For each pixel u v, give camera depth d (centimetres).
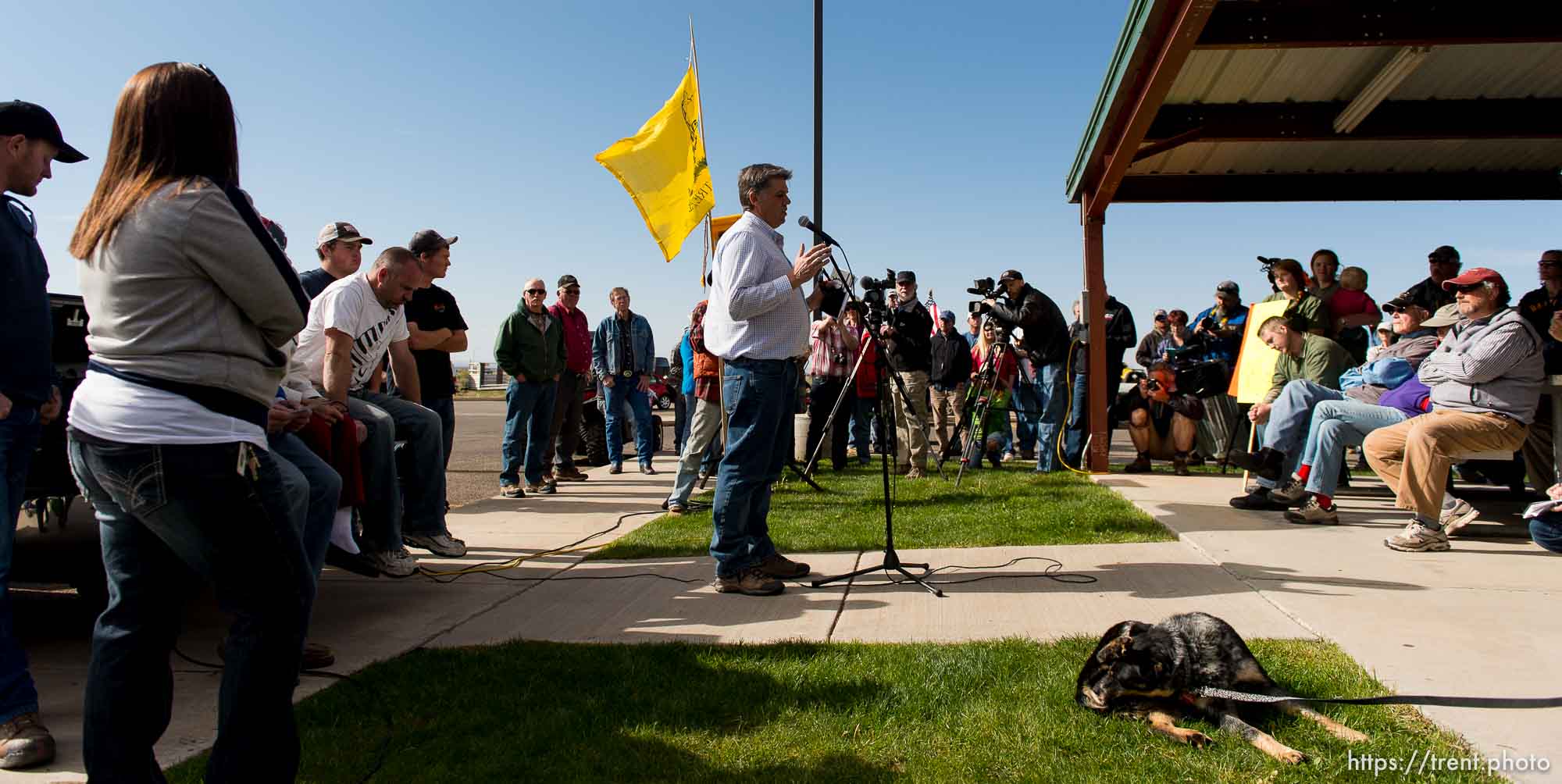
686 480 725
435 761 264
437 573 527
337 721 296
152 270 198
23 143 297
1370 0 623
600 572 520
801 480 902
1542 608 382
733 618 410
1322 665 313
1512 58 693
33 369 301
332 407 405
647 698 307
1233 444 931
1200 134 779
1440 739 253
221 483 201
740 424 450
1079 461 990
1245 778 238
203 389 202
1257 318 795
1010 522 618
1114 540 551
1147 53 686
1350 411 586
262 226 209
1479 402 498
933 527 607
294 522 221
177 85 207
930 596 436
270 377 216
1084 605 409
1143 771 243
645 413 1101
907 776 246
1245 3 635
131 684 215
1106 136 805
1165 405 944
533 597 463
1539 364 498
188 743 282
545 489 917
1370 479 870
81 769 265
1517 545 518
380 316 486
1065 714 282
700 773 252
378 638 392
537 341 860
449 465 1262
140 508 201
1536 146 823
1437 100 770
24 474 299
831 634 379
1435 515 504
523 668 342
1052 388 947
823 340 945
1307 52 685
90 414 202
